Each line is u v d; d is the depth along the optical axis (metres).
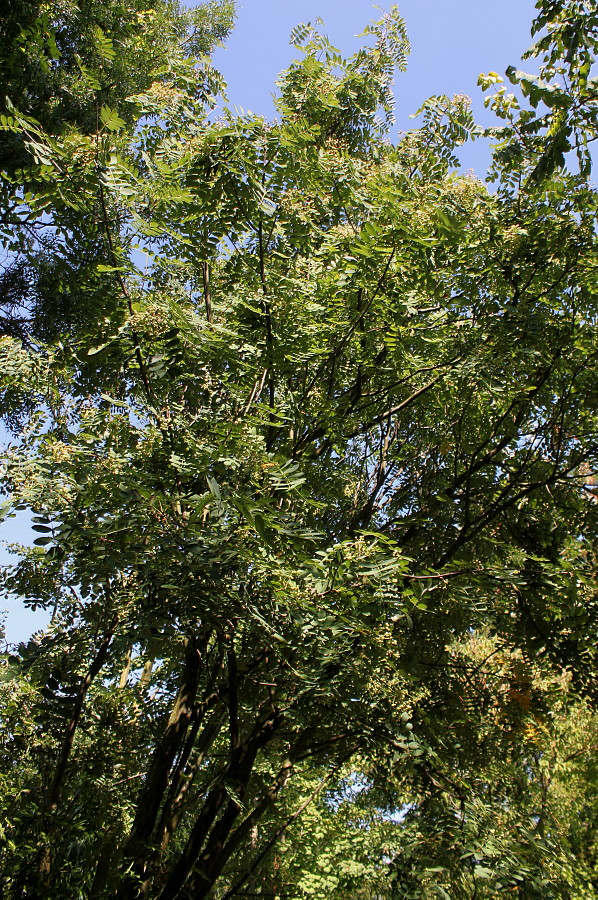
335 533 7.32
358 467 8.19
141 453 4.91
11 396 5.95
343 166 6.92
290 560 4.86
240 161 5.55
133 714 7.18
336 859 12.67
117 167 5.13
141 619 4.47
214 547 4.26
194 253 6.01
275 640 4.83
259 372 6.31
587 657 6.80
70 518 4.35
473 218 6.57
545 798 12.33
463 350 6.14
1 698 5.84
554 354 6.60
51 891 5.70
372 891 12.34
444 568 5.91
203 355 5.46
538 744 7.45
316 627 4.60
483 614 7.26
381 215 5.92
